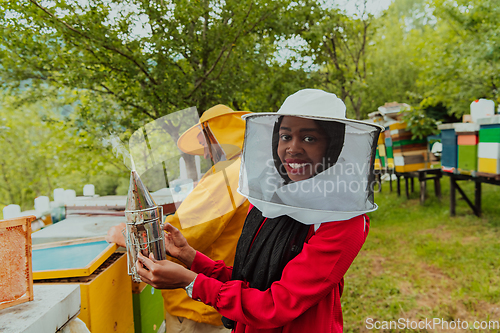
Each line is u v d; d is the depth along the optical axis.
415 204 6.96
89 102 3.79
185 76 3.95
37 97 4.30
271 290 0.88
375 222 6.07
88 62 3.78
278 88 5.98
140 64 3.78
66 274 1.16
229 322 1.12
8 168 9.12
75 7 3.52
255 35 5.04
